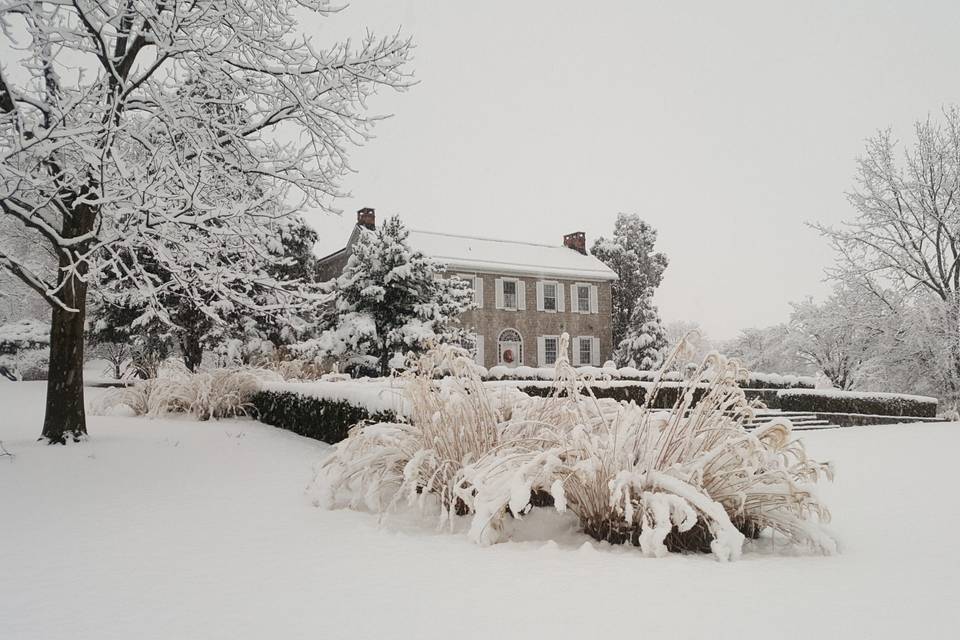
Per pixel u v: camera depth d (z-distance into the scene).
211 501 5.95
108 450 8.94
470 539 4.37
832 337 26.45
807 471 4.76
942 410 23.44
